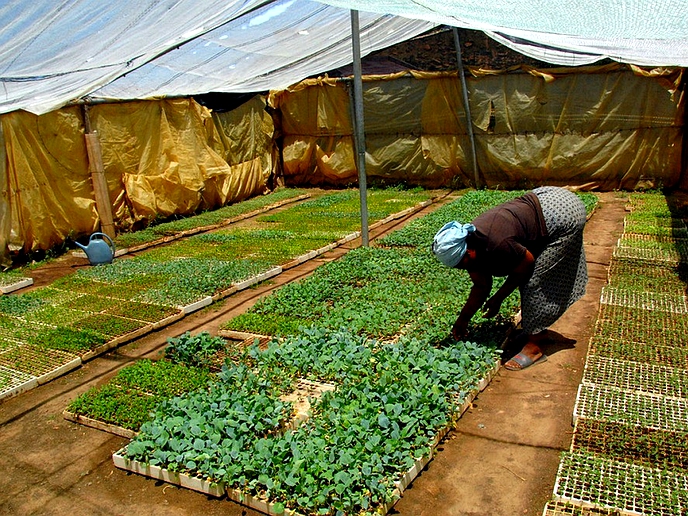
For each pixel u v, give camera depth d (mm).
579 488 3896
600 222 11758
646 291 7445
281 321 6934
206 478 4176
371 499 3822
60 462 4676
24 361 6348
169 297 8148
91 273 9562
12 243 10453
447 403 4770
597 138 14641
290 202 15906
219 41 9078
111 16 5684
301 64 12172
